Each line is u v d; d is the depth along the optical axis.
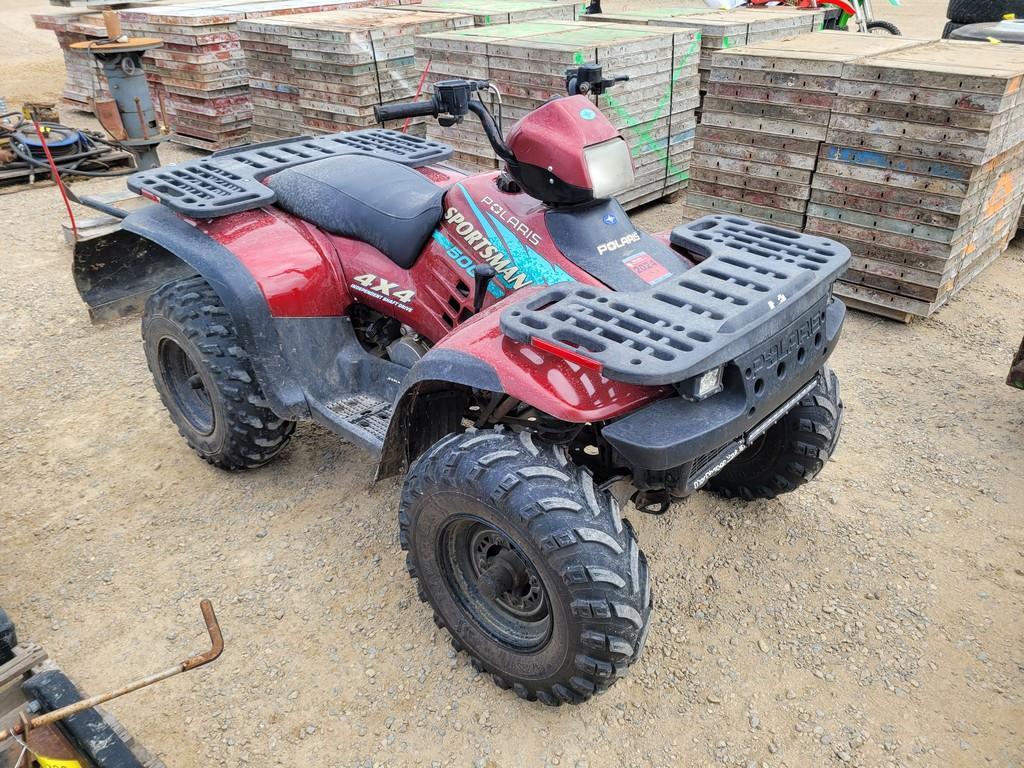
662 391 2.36
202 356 3.38
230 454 3.59
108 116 6.89
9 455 3.99
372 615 3.04
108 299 4.63
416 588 3.15
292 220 3.54
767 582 3.16
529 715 2.65
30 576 3.23
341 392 3.44
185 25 8.16
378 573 3.23
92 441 4.10
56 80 12.84
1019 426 4.11
